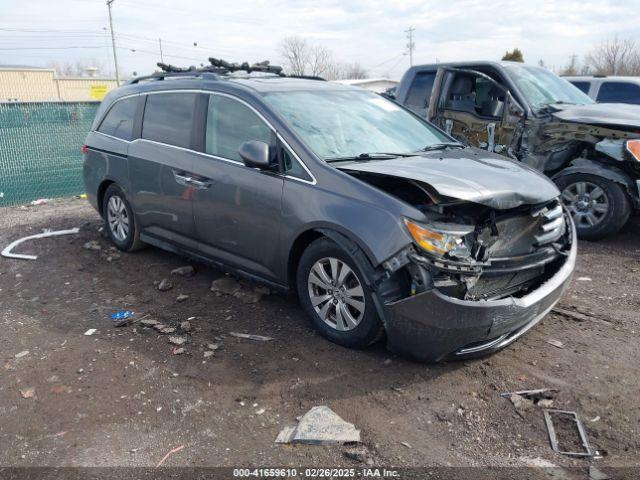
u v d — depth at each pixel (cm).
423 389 340
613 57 4128
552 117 662
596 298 486
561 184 666
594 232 649
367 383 346
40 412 323
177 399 333
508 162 439
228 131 454
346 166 386
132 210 564
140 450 290
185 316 446
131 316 444
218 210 451
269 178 410
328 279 384
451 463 280
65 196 940
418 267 330
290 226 394
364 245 348
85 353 388
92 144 609
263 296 476
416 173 364
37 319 447
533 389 342
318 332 405
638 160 597
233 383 348
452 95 743
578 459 283
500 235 368
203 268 552
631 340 405
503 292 371
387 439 297
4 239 665
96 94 4422
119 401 332
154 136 525
